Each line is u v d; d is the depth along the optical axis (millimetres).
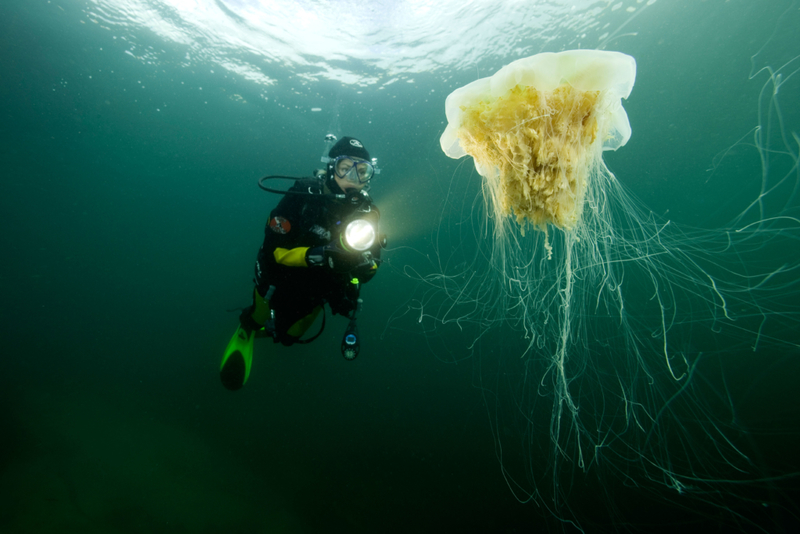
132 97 11680
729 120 14117
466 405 7203
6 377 6871
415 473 5039
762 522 3250
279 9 6781
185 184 26688
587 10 6996
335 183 3002
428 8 6516
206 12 7160
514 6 6594
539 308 2697
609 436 4867
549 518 3906
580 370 4352
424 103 10258
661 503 3717
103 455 4695
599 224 2102
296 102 10578
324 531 3898
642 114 13164
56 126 15078
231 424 6070
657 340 6555
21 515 3561
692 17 7695
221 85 10133
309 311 3490
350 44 7668
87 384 7020
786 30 8383
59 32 8398
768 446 4223
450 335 11164
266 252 3051
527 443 5312
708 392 5609
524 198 1483
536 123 1336
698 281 3438
